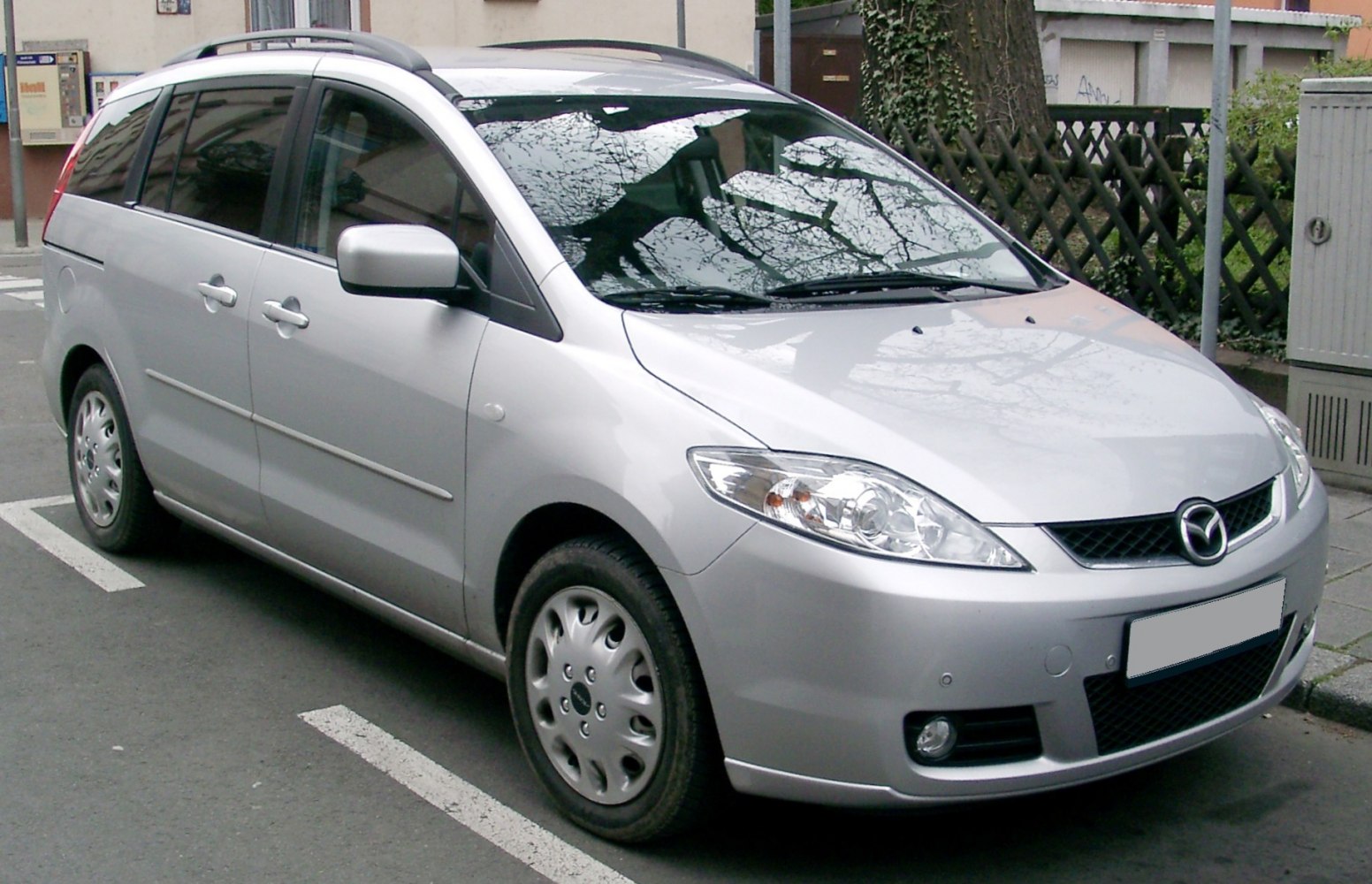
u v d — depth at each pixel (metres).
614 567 3.56
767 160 4.72
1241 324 7.75
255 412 4.82
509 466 3.81
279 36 5.29
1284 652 3.78
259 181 4.99
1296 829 3.93
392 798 4.00
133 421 5.52
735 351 3.65
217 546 6.12
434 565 4.14
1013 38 10.23
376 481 4.33
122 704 4.60
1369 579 5.51
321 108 4.84
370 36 4.83
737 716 3.34
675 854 3.71
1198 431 3.71
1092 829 3.91
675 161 4.49
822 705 3.23
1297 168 6.54
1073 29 22.67
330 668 4.90
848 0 22.14
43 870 3.61
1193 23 24.17
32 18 19.34
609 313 3.79
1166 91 24.20
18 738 4.35
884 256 4.53
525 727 3.92
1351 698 4.55
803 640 3.23
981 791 3.25
